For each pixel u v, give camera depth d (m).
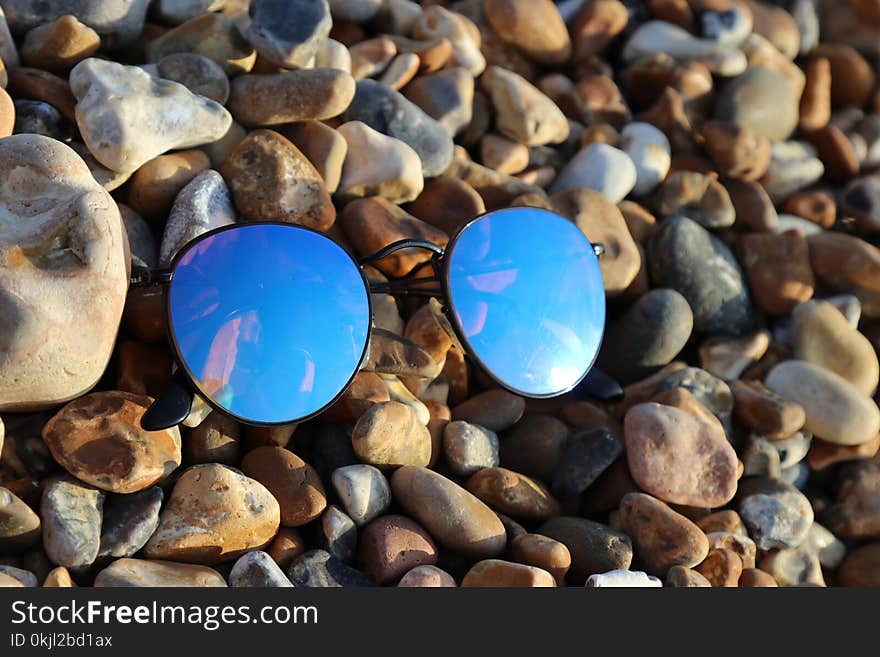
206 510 0.33
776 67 0.51
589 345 0.39
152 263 0.37
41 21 0.39
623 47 0.50
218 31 0.40
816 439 0.41
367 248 0.39
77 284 0.32
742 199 0.46
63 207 0.33
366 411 0.35
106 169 0.36
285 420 0.34
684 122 0.47
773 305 0.43
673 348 0.41
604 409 0.40
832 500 0.40
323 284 0.35
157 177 0.37
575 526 0.36
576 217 0.42
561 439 0.38
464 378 0.39
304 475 0.34
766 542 0.38
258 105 0.39
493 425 0.38
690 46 0.49
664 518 0.36
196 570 0.32
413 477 0.35
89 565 0.32
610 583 0.34
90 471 0.32
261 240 0.35
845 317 0.43
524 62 0.48
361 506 0.34
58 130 0.37
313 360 0.35
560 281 0.38
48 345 0.32
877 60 0.54
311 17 0.40
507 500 0.36
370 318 0.36
